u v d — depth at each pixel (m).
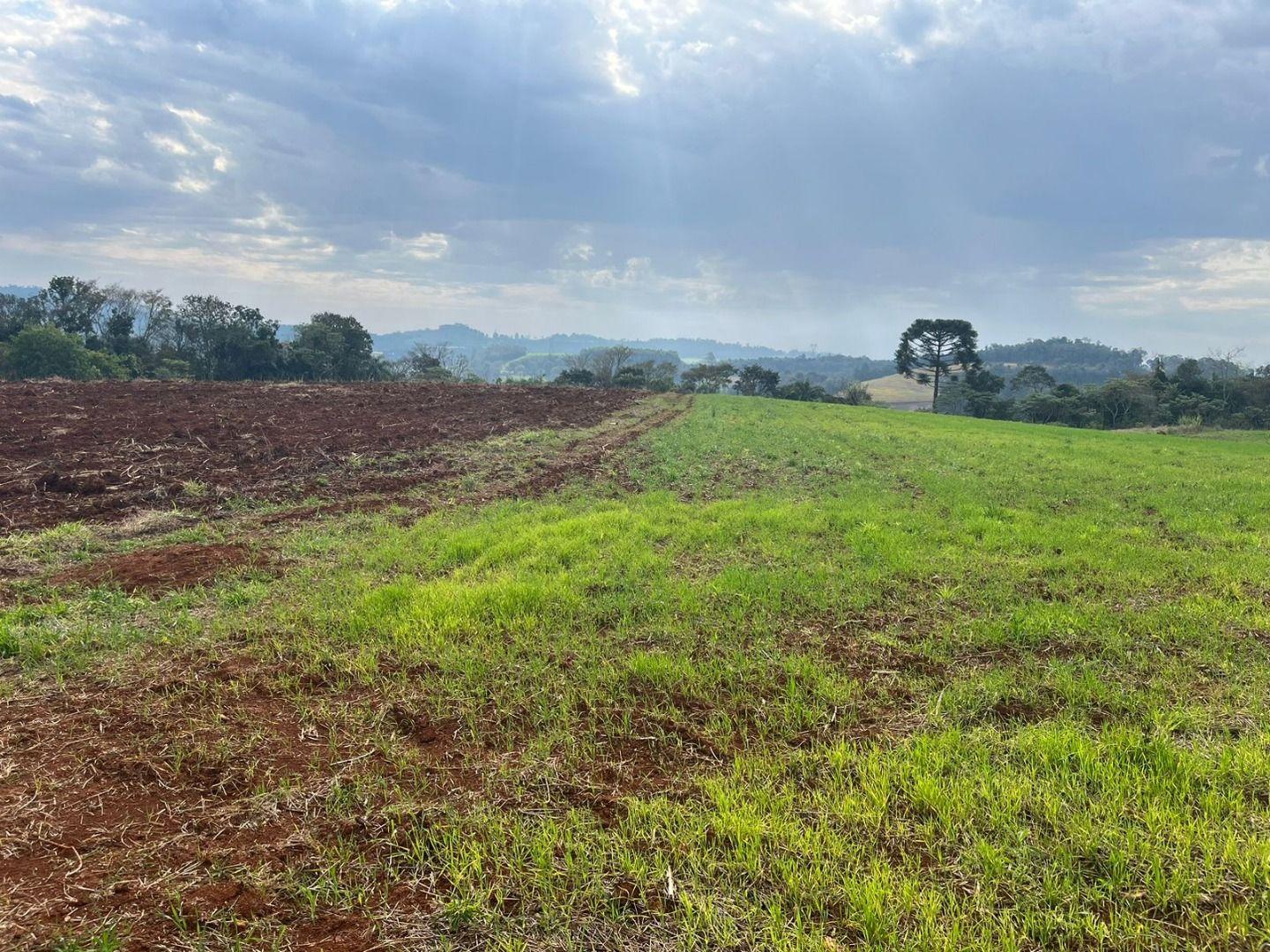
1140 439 29.80
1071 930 2.62
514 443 16.59
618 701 4.47
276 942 2.54
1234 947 2.54
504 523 9.10
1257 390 65.94
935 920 2.67
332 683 4.67
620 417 25.28
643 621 5.80
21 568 6.70
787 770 3.71
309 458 13.01
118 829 3.16
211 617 5.79
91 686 4.55
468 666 4.82
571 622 5.69
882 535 8.70
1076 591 6.70
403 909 2.75
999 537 8.77
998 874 2.89
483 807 3.36
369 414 20.17
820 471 14.73
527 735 4.06
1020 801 3.33
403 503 10.27
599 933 2.65
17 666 4.79
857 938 2.62
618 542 8.12
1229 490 13.15
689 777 3.64
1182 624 5.69
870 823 3.23
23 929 2.55
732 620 5.79
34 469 10.64
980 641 5.39
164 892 2.79
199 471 11.40
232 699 4.40
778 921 2.65
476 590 6.24
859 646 5.33
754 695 4.56
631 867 2.94
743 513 9.91
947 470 15.34
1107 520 10.23
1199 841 3.03
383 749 3.88
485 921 2.69
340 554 7.60
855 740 4.02
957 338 81.94
